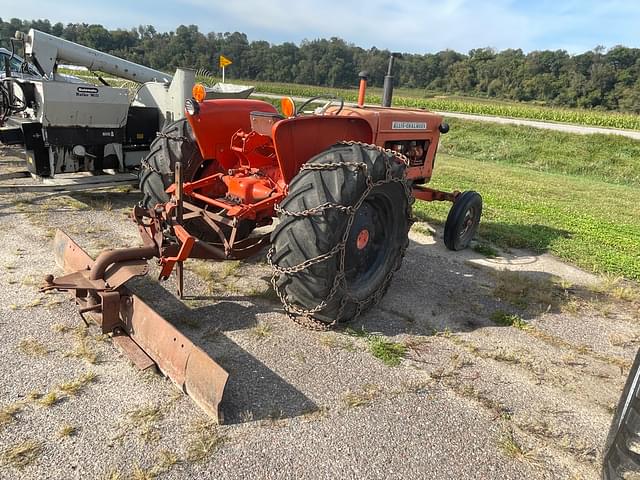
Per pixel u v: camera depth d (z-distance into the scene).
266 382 2.65
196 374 2.35
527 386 2.84
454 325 3.48
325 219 2.81
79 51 6.96
